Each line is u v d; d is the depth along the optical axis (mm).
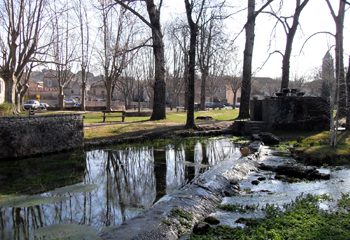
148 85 64062
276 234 6398
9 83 29344
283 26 27219
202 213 8281
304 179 11406
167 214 7699
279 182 11156
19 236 7637
